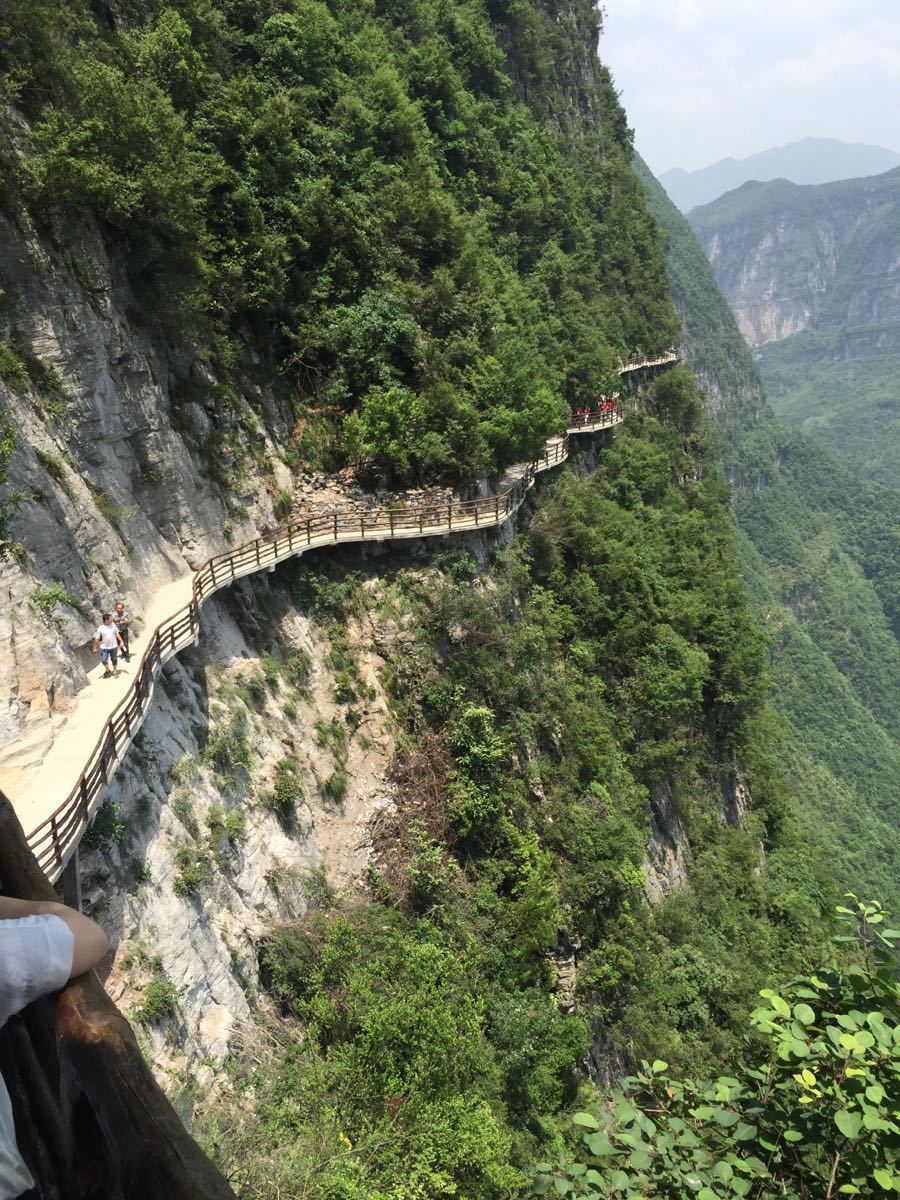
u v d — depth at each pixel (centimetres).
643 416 6975
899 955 590
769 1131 586
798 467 19275
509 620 3538
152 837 1786
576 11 8444
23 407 1869
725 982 3519
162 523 2445
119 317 2316
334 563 3019
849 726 11906
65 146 1980
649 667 4356
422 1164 1573
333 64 3844
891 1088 541
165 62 2844
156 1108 164
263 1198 1360
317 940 2147
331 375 3334
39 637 1722
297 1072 1753
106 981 1512
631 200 8444
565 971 2856
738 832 4944
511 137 5919
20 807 1449
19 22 2017
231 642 2486
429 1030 1803
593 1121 599
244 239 2986
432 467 3453
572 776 3344
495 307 4075
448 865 2681
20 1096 172
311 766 2572
